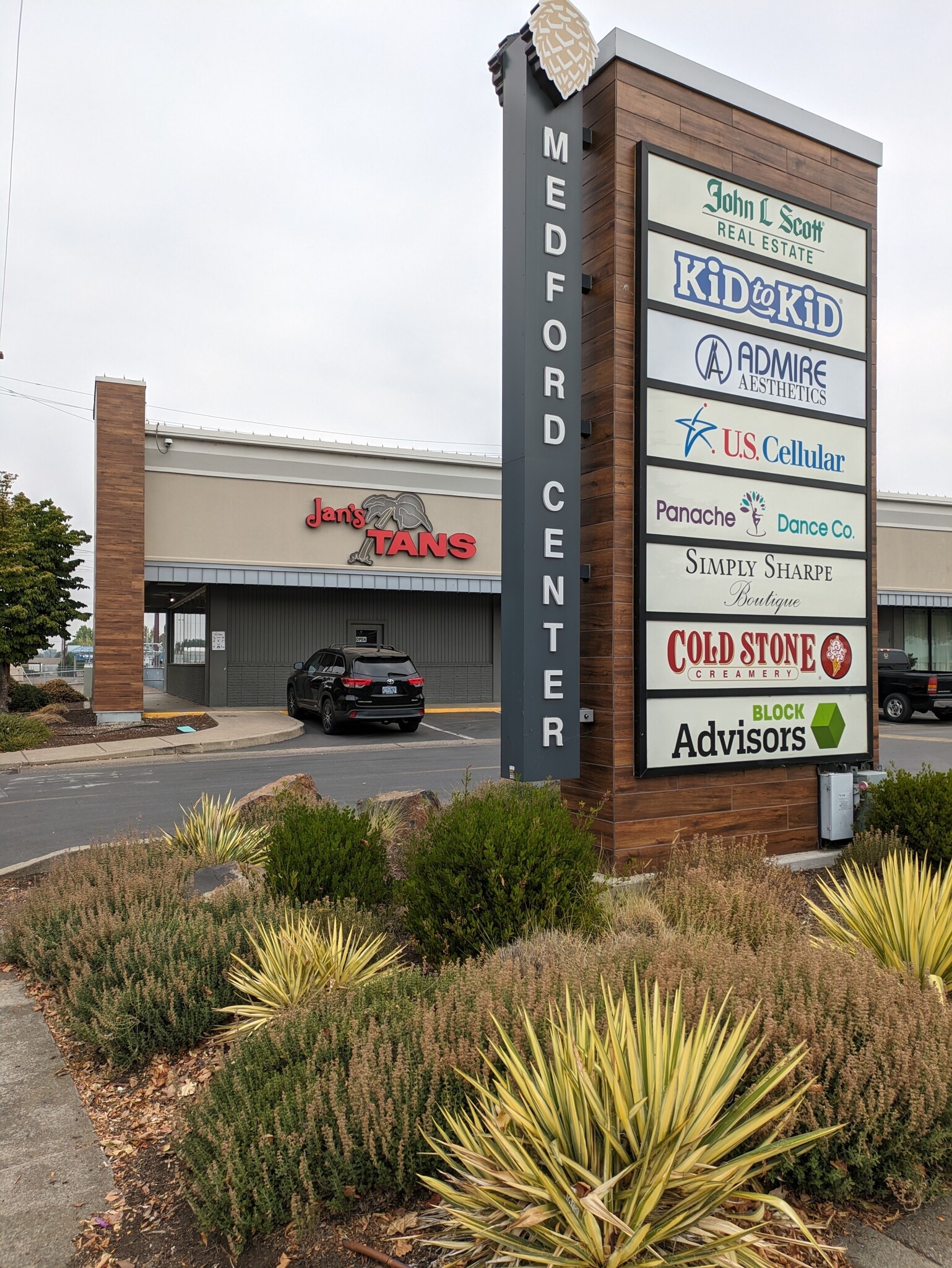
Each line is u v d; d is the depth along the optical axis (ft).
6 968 17.58
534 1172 7.50
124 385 61.05
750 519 22.74
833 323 24.54
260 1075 10.28
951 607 103.60
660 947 12.60
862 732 24.91
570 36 19.26
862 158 25.44
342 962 13.99
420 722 66.69
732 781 22.38
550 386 19.35
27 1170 10.36
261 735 54.65
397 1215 8.89
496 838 15.33
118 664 61.00
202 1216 8.77
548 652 19.33
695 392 21.79
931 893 13.89
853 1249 8.21
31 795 37.32
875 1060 9.34
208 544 66.69
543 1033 10.00
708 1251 6.93
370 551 71.41
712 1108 7.77
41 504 68.13
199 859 21.86
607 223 20.92
